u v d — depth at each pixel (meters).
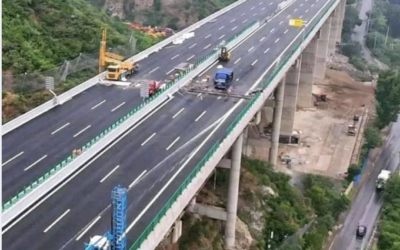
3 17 80.38
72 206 40.47
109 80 72.44
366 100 125.06
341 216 76.38
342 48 170.75
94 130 56.06
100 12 111.38
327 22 130.62
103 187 43.62
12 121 55.66
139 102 65.00
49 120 58.19
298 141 98.00
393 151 100.38
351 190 83.19
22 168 46.97
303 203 74.00
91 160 48.56
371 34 190.25
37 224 37.81
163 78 73.81
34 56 77.44
